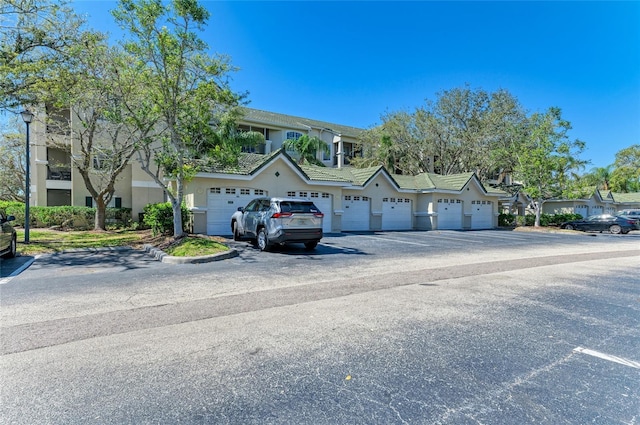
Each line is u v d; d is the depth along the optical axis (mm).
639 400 3047
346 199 21672
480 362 3732
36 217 20234
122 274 8133
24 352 3859
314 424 2678
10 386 3152
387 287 6945
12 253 10445
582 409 2908
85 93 14336
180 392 3092
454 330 4633
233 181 16391
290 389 3164
